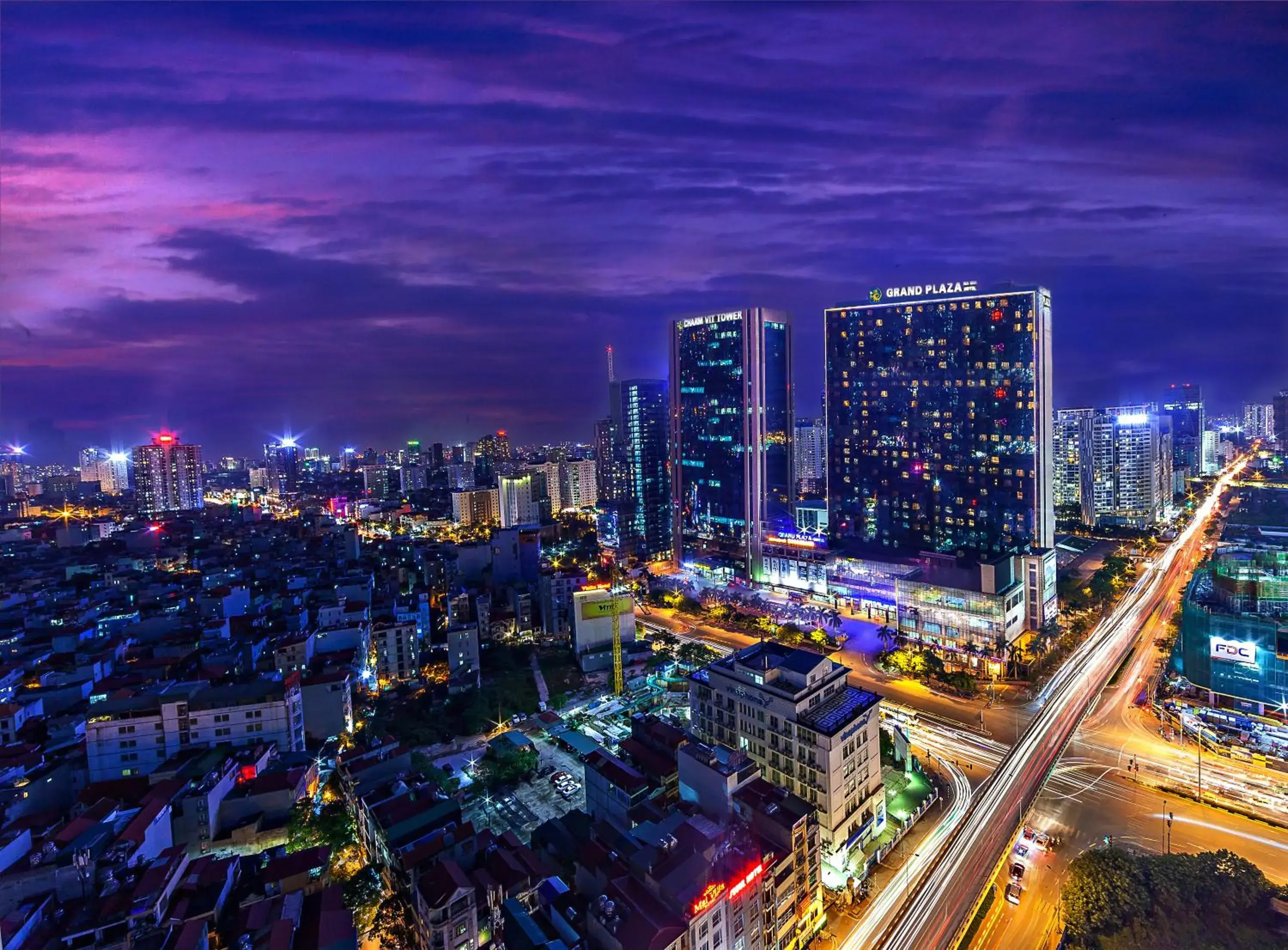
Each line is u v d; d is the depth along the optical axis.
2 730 157.50
